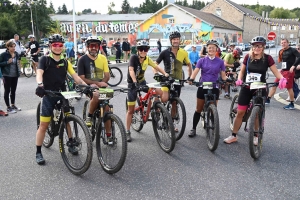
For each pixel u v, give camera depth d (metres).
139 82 5.30
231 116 5.79
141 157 4.52
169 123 4.52
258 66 4.56
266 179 3.80
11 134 5.61
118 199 3.35
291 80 7.37
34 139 5.32
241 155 4.58
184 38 39.81
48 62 4.01
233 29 46.00
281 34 63.53
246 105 4.78
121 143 3.95
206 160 4.39
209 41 5.02
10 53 7.09
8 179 3.82
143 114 5.33
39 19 55.91
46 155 4.59
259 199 3.34
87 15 63.19
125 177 3.87
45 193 3.49
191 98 8.84
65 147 4.20
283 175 3.91
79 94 3.95
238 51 9.26
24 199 3.36
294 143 5.09
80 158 4.14
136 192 3.50
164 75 5.07
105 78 4.71
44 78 4.08
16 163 4.30
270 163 4.29
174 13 40.03
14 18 58.09
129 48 22.16
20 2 55.47
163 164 4.27
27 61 14.23
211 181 3.75
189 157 4.51
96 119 4.51
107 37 53.91
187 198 3.36
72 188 3.60
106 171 3.99
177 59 5.30
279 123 6.26
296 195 3.42
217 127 4.54
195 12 41.62
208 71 5.06
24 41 51.50
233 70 9.42
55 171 4.05
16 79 7.28
